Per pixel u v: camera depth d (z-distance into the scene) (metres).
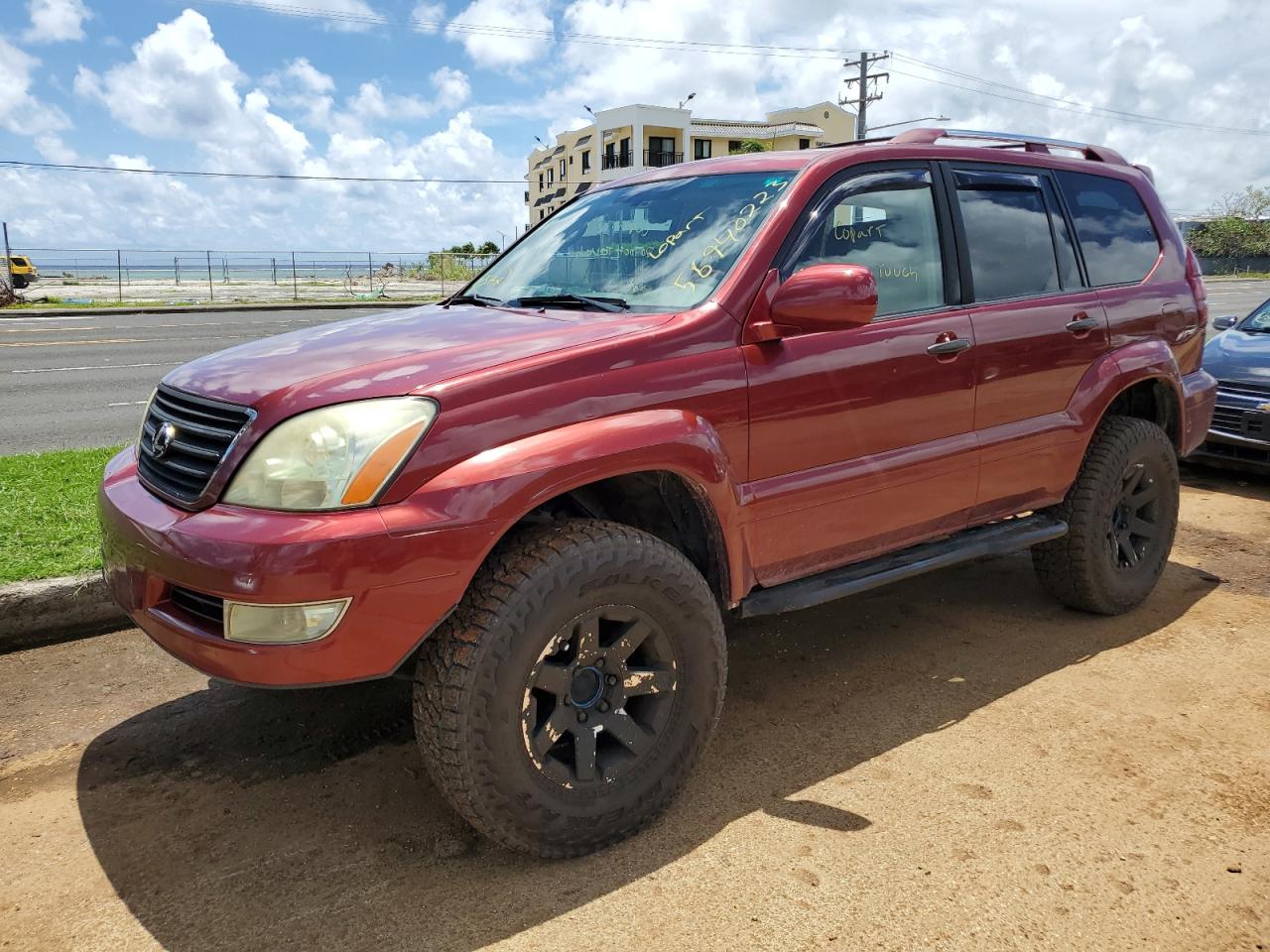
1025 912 2.26
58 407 10.19
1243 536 5.34
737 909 2.28
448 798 2.35
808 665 3.69
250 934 2.21
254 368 2.56
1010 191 3.71
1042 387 3.61
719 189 3.24
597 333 2.62
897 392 3.12
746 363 2.75
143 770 2.96
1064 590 4.04
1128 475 3.98
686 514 2.80
